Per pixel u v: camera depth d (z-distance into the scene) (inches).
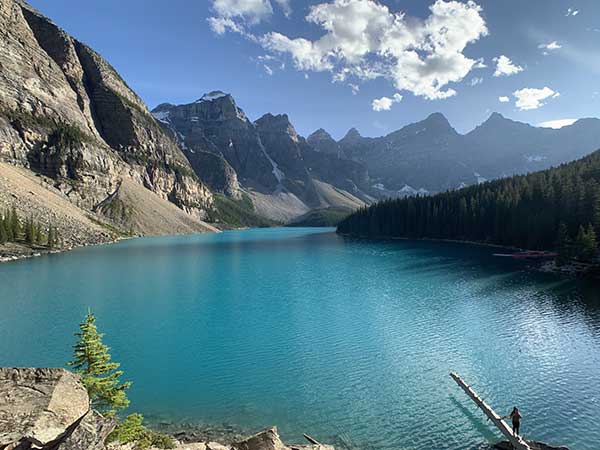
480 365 1454.2
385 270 3791.8
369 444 979.9
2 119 7642.7
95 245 6304.1
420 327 1929.1
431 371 1413.6
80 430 422.9
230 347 1679.4
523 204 5408.5
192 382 1344.7
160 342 1742.1
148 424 1082.1
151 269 3905.0
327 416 1118.4
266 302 2509.8
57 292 2758.4
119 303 2466.8
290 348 1660.9
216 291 2847.0
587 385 1267.2
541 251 4699.8
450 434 1018.1
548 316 2063.2
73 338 1760.6
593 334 1761.8
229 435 1026.7
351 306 2380.7
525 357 1518.2
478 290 2755.9
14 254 4458.7
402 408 1156.5
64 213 6801.2
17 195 6082.7
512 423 1026.7
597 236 3634.4
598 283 2876.5
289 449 730.2
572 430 1019.3
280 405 1184.2
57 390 446.0
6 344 1680.6
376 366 1465.3
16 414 394.9
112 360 1542.8
